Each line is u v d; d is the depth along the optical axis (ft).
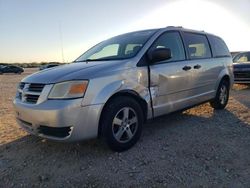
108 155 12.16
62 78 11.21
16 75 111.86
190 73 16.21
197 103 17.63
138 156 12.03
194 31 18.08
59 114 10.60
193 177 10.09
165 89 14.48
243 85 39.47
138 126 13.09
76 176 10.41
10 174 10.78
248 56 38.99
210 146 13.06
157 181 9.86
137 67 13.10
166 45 15.19
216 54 19.83
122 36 16.55
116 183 9.82
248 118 18.17
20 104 12.02
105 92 11.49
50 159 11.98
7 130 16.56
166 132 15.34
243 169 10.64
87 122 11.09
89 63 13.56
